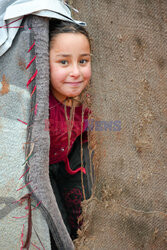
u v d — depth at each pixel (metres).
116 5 1.19
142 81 1.25
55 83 1.10
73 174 1.49
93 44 1.23
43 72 1.03
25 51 1.03
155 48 1.22
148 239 1.36
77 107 1.29
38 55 1.02
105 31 1.22
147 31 1.21
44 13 1.02
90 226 1.29
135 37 1.21
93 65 1.24
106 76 1.25
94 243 1.29
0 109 1.07
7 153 1.06
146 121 1.29
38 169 1.04
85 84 1.14
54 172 1.46
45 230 1.08
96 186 1.33
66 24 1.06
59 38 1.05
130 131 1.30
